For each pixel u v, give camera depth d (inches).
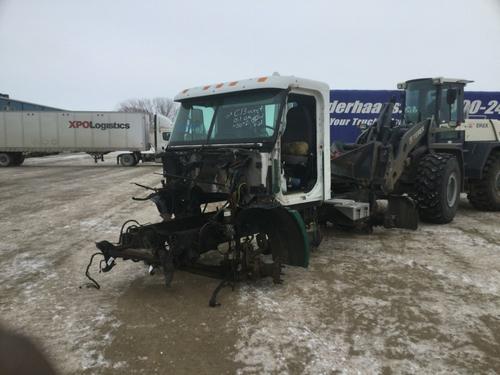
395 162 257.1
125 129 1003.3
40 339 130.6
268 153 173.2
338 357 119.2
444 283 175.9
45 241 256.1
